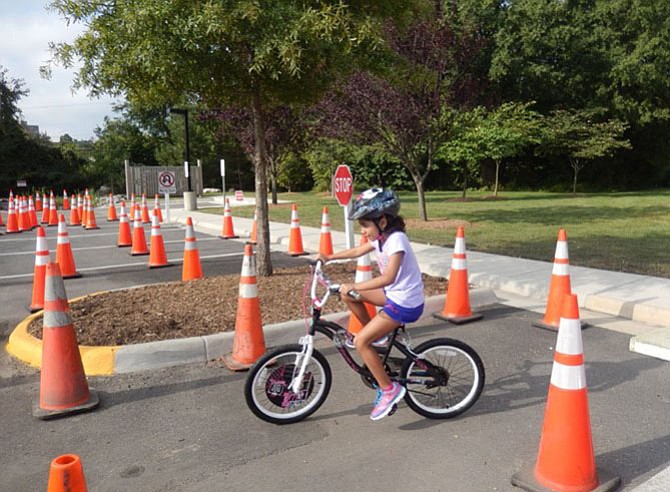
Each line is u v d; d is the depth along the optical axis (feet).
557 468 9.94
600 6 99.81
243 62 20.51
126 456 11.68
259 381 12.88
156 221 33.14
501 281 25.77
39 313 20.63
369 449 11.82
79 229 56.54
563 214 56.49
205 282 24.75
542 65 97.40
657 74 93.61
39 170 135.95
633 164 113.09
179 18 17.31
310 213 62.18
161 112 154.71
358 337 12.25
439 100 44.42
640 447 11.60
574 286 24.16
